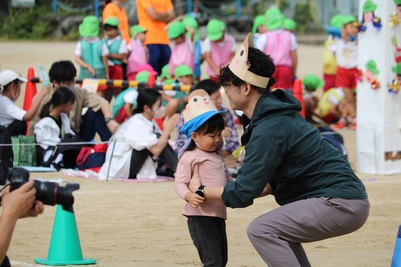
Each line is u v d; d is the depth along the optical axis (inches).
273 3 1969.7
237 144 573.9
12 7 1663.4
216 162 300.7
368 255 381.4
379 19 604.7
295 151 270.4
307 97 826.8
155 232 422.0
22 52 1312.7
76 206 476.4
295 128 270.2
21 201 205.9
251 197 267.9
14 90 589.0
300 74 1211.9
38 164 581.3
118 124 613.3
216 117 298.0
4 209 206.5
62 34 1642.5
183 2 1763.0
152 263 356.5
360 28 615.2
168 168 575.2
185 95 706.8
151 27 800.9
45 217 450.0
